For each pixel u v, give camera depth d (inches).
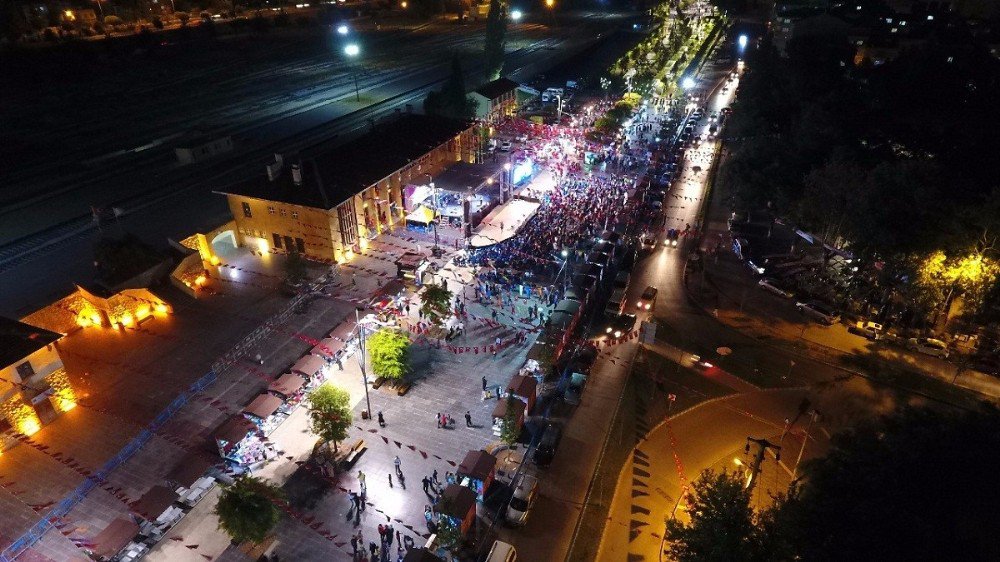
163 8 7303.2
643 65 4859.7
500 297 2031.3
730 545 970.7
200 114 4141.2
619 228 2559.1
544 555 1207.6
